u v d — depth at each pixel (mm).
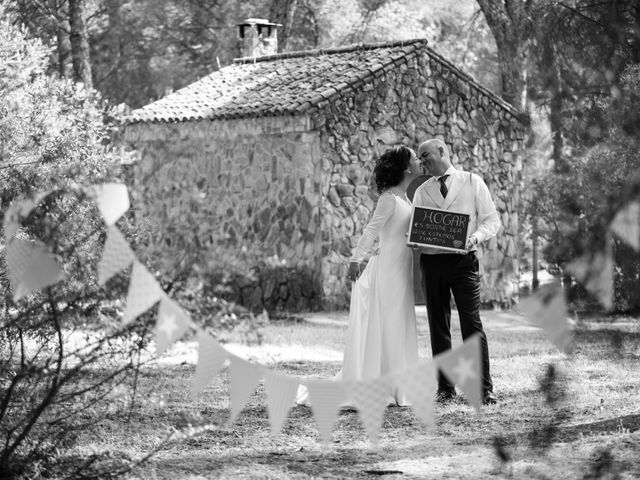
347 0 31750
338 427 6613
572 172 4559
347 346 7570
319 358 10461
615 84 4781
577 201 4512
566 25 4953
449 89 18781
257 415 7027
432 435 6254
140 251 4883
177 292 4664
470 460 5434
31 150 7117
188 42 31797
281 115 16516
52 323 5297
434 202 7680
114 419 6312
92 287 4848
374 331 7516
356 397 3480
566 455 5297
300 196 16844
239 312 4695
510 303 19500
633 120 4645
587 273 4453
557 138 4859
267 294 16031
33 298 5301
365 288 7582
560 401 5199
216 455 5660
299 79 18344
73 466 5004
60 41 24984
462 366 3357
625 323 4406
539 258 4605
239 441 6074
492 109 19500
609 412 6676
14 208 4680
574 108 4801
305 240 16766
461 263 7512
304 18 31984
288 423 6707
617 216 4422
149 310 4758
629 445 5586
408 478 5094
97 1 30203
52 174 5070
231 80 19422
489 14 23344
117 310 4859
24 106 7520
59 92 8078
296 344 11648
